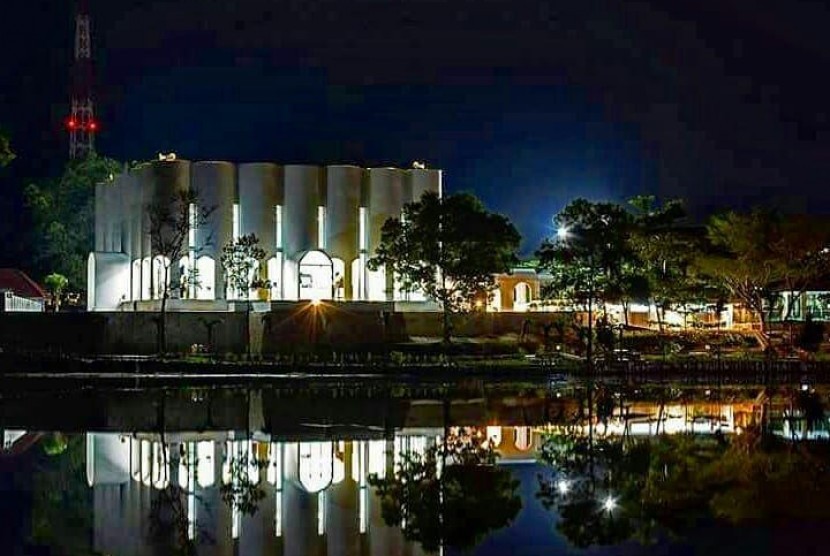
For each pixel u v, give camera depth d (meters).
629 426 50.91
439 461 40.03
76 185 133.12
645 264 98.81
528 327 97.62
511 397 65.88
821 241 95.50
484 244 91.12
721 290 102.81
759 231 94.12
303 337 93.69
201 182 103.56
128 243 108.31
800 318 112.56
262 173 104.44
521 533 28.77
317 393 67.56
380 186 106.38
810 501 32.91
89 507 31.95
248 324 92.81
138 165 118.06
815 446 44.41
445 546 27.48
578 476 36.97
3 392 67.31
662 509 31.67
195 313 92.56
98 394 66.12
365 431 48.44
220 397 64.31
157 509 31.64
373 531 29.00
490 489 34.53
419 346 91.75
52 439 45.91
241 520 30.25
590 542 27.94
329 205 105.75
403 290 96.94
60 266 132.88
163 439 45.91
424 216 91.50
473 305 95.69
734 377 83.62
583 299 93.81
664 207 105.62
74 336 93.06
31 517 30.59
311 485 35.22
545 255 93.44
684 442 45.28
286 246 104.94
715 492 34.22
